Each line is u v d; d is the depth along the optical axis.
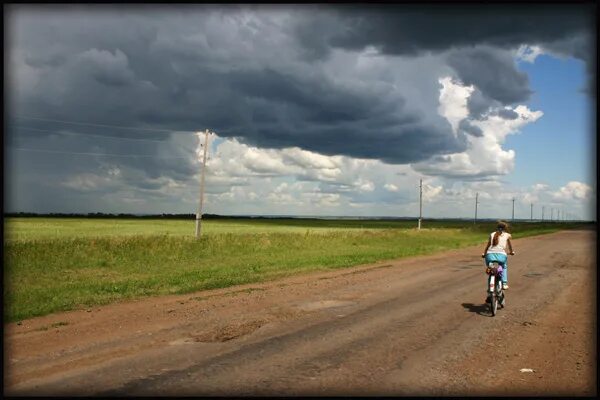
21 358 6.59
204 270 17.73
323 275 16.59
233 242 25.77
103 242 21.52
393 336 8.04
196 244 23.94
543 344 7.64
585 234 59.97
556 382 5.87
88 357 6.66
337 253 25.36
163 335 7.96
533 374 6.17
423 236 43.06
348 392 5.44
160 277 15.74
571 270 18.84
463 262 21.95
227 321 9.06
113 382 5.68
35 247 18.84
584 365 6.55
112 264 18.42
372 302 11.29
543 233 63.81
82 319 9.24
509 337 8.07
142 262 19.34
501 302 10.89
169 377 5.88
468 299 11.85
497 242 10.84
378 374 6.08
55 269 16.61
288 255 23.56
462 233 54.44
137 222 81.00
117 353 6.87
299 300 11.48
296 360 6.62
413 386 5.68
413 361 6.65
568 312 10.34
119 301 11.44
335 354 6.93
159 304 10.91
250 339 7.74
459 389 5.59
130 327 8.52
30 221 75.81
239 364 6.41
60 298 11.50
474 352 7.14
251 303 11.01
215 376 5.93
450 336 8.09
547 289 13.82
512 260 23.20
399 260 22.92
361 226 97.56
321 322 9.06
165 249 22.03
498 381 5.89
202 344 7.41
